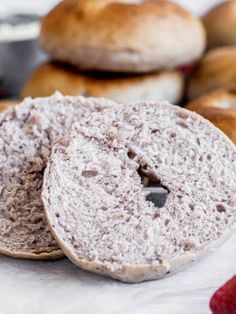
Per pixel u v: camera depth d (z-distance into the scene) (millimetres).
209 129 208
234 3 424
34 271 201
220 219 200
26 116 227
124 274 190
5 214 218
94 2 350
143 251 193
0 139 224
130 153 208
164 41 342
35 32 415
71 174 204
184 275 197
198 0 615
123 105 211
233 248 211
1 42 396
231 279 183
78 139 208
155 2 361
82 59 344
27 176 222
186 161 206
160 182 206
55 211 198
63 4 362
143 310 181
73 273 199
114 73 352
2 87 402
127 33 336
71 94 345
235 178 205
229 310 175
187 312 181
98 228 197
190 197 202
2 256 209
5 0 617
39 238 211
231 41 416
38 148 224
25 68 411
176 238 196
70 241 196
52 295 188
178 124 210
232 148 206
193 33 359
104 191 203
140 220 198
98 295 187
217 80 365
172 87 360
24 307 184
